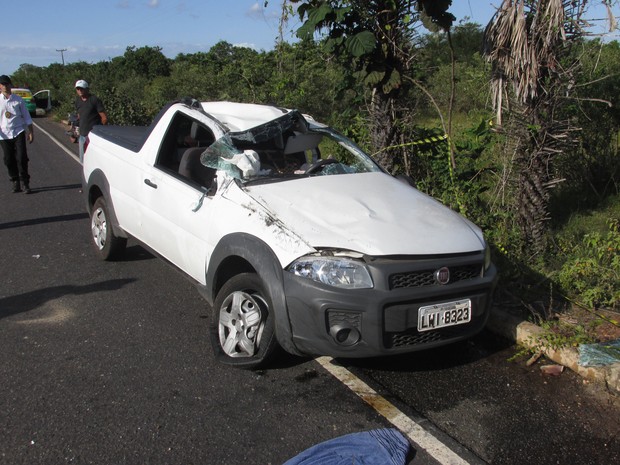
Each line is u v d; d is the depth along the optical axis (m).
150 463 3.14
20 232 7.71
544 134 5.62
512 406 3.79
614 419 3.64
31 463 3.12
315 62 13.47
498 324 4.75
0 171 12.41
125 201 5.70
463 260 3.80
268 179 4.50
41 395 3.78
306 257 3.64
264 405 3.73
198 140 5.16
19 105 9.96
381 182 4.71
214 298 4.38
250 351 4.06
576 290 5.25
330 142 5.43
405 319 3.61
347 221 3.88
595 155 7.80
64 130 22.83
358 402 3.80
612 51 7.41
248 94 14.70
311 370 4.20
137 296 5.53
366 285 3.55
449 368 4.28
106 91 19.00
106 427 3.45
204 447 3.29
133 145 5.71
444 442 3.39
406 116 7.14
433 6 6.33
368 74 6.70
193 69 20.81
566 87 5.56
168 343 4.56
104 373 4.08
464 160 7.19
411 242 3.74
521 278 5.36
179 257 4.83
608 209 7.17
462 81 10.07
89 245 7.13
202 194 4.56
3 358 4.27
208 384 3.96
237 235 4.02
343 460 3.12
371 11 6.57
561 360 4.28
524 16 5.13
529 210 5.84
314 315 3.57
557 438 3.46
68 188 10.76
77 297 5.47
